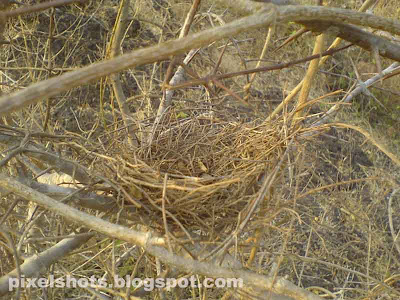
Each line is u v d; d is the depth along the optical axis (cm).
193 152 176
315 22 104
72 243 141
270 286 104
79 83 67
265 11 80
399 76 471
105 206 140
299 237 293
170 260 100
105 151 156
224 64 387
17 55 358
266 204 136
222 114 193
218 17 239
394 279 163
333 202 263
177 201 129
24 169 141
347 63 471
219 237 126
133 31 434
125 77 398
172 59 96
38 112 338
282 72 438
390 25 92
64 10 424
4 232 108
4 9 135
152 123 194
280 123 160
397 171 423
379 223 323
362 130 134
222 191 138
